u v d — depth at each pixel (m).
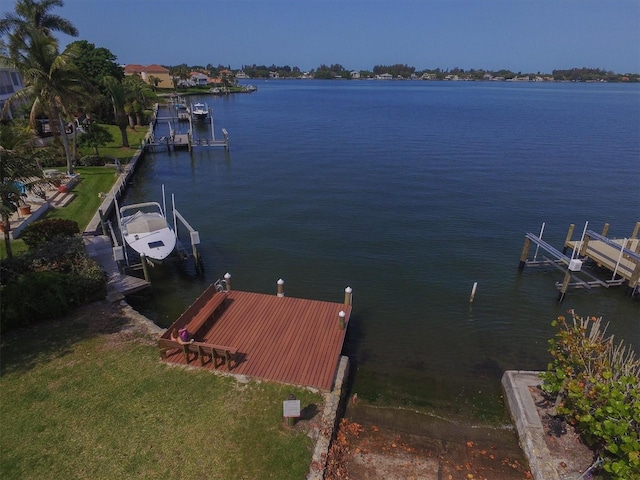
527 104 126.75
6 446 10.70
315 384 13.14
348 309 17.12
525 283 22.78
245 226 29.89
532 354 17.17
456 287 22.22
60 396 12.39
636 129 73.56
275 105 120.56
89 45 72.75
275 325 16.08
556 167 45.75
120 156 46.94
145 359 14.14
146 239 22.92
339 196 36.34
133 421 11.55
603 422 9.71
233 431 11.30
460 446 12.16
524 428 12.03
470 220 31.05
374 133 68.50
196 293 21.34
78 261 18.61
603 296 21.73
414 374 15.65
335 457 11.27
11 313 15.20
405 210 32.91
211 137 66.69
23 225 24.48
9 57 32.81
